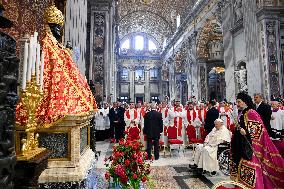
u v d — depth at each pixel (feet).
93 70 48.24
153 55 132.05
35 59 6.06
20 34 8.01
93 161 10.59
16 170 4.93
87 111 8.57
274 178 11.51
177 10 92.53
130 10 105.60
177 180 17.37
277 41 36.37
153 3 99.45
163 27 115.14
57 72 8.82
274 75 35.76
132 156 10.50
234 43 45.11
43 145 8.02
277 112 28.91
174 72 98.68
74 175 7.82
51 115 7.71
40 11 10.30
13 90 3.96
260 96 22.44
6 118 3.58
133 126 31.14
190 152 28.89
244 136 11.46
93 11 49.37
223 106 34.32
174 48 98.32
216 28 62.59
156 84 131.34
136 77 130.82
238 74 42.73
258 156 11.43
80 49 22.86
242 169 11.39
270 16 36.37
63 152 8.11
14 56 3.90
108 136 42.55
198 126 31.71
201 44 68.64
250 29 39.09
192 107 32.73
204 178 17.81
